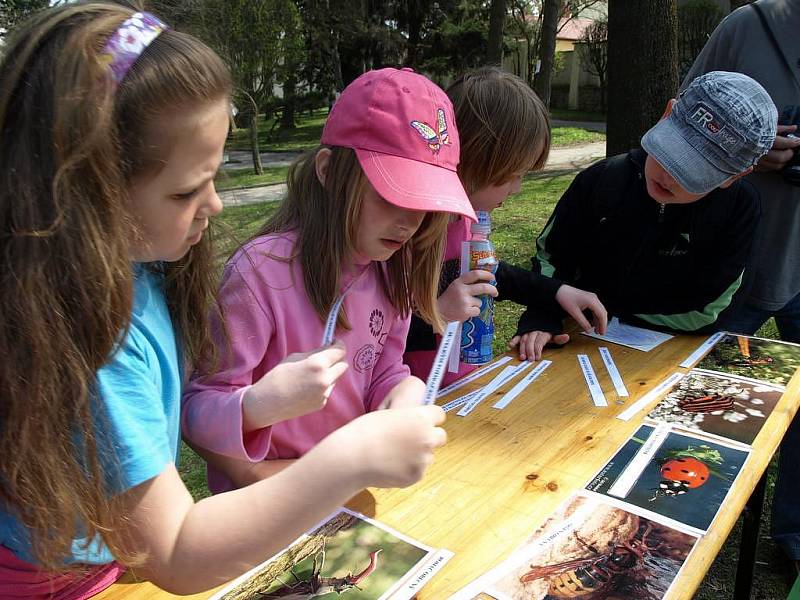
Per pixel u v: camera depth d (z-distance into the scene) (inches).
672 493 44.3
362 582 36.3
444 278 71.6
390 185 45.3
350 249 49.9
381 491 44.9
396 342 58.2
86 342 28.3
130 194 29.2
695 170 63.6
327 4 738.8
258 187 455.5
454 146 50.3
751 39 88.9
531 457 49.6
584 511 42.5
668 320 78.0
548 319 75.0
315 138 802.8
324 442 30.8
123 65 28.0
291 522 29.7
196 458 120.1
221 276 44.8
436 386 40.6
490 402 59.1
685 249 76.0
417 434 31.1
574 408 57.8
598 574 36.5
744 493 44.4
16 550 31.4
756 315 93.9
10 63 28.0
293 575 37.0
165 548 29.6
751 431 52.7
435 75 812.0
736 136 61.4
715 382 62.6
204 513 30.0
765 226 88.0
